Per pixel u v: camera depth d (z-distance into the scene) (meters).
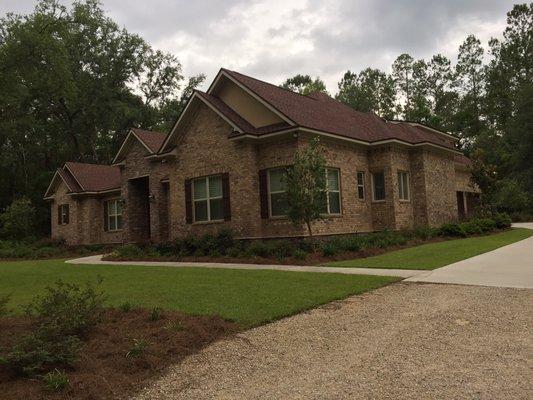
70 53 43.75
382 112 62.00
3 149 44.81
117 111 44.78
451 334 6.45
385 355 5.77
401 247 17.81
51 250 28.25
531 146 46.09
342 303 8.70
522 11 59.34
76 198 31.52
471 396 4.46
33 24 23.31
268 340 6.64
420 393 4.60
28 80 23.52
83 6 42.50
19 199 38.72
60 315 6.59
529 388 4.58
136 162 25.42
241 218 18.83
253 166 18.86
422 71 64.19
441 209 23.97
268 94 20.03
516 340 6.05
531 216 38.88
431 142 22.59
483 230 23.03
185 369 5.71
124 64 47.19
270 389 4.97
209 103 19.50
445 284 9.98
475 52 62.41
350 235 19.86
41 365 5.54
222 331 7.05
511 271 11.22
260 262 15.58
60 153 47.19
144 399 4.91
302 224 17.56
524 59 58.59
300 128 17.55
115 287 11.30
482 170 28.36
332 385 4.95
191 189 20.67
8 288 12.57
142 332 6.91
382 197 21.45
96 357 6.01
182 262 17.47
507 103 57.28
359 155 21.12
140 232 26.08
